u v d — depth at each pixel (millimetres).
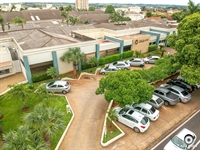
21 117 16766
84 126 15789
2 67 24438
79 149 13320
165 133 15148
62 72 26672
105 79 16625
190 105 19297
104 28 43344
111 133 14695
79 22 70812
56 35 31094
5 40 28797
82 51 27438
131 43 35625
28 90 17875
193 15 19891
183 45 18969
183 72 18109
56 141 13742
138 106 16875
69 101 19812
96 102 19719
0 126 14289
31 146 9953
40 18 71188
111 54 35438
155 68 20875
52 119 12172
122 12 93500
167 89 19906
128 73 16391
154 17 90312
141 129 14570
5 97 20234
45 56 23859
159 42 43000
